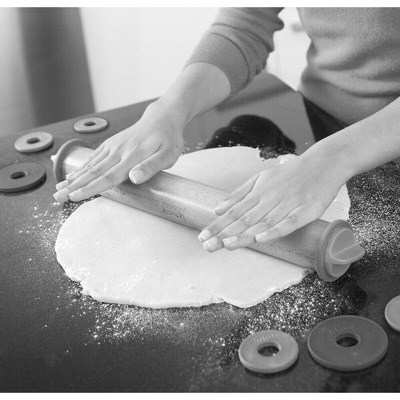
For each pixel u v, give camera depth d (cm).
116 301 77
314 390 63
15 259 86
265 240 74
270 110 117
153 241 87
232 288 77
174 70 209
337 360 64
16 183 103
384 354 65
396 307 70
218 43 114
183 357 68
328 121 111
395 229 84
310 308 73
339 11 108
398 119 85
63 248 87
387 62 107
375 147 84
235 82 113
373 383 63
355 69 111
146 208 92
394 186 93
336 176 80
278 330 70
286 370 65
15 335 73
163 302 76
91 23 211
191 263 82
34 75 210
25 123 215
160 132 96
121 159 93
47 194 101
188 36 200
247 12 118
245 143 108
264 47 119
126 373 67
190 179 94
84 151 101
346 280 77
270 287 77
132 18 206
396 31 104
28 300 78
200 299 76
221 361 67
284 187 79
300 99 120
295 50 181
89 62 219
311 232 76
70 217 94
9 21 198
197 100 106
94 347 71
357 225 86
